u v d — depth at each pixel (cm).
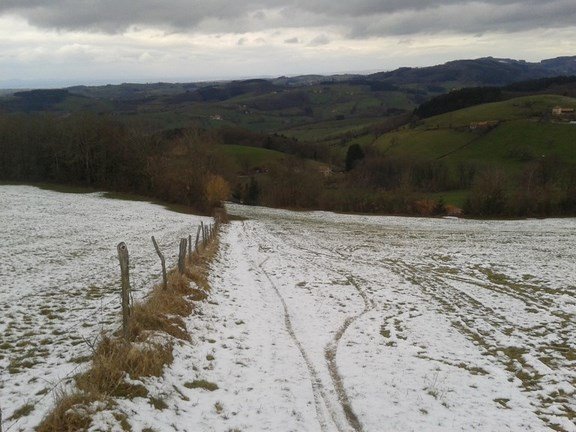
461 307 1486
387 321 1309
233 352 938
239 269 2011
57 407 580
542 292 1698
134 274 1738
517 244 3381
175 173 5944
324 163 10525
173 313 1047
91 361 766
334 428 675
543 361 1005
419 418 714
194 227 3762
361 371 893
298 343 1068
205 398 721
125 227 3412
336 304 1496
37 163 6788
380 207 6500
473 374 922
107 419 577
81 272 1733
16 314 1141
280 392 775
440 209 6169
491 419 726
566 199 5675
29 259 1933
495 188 5828
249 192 7138
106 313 1170
